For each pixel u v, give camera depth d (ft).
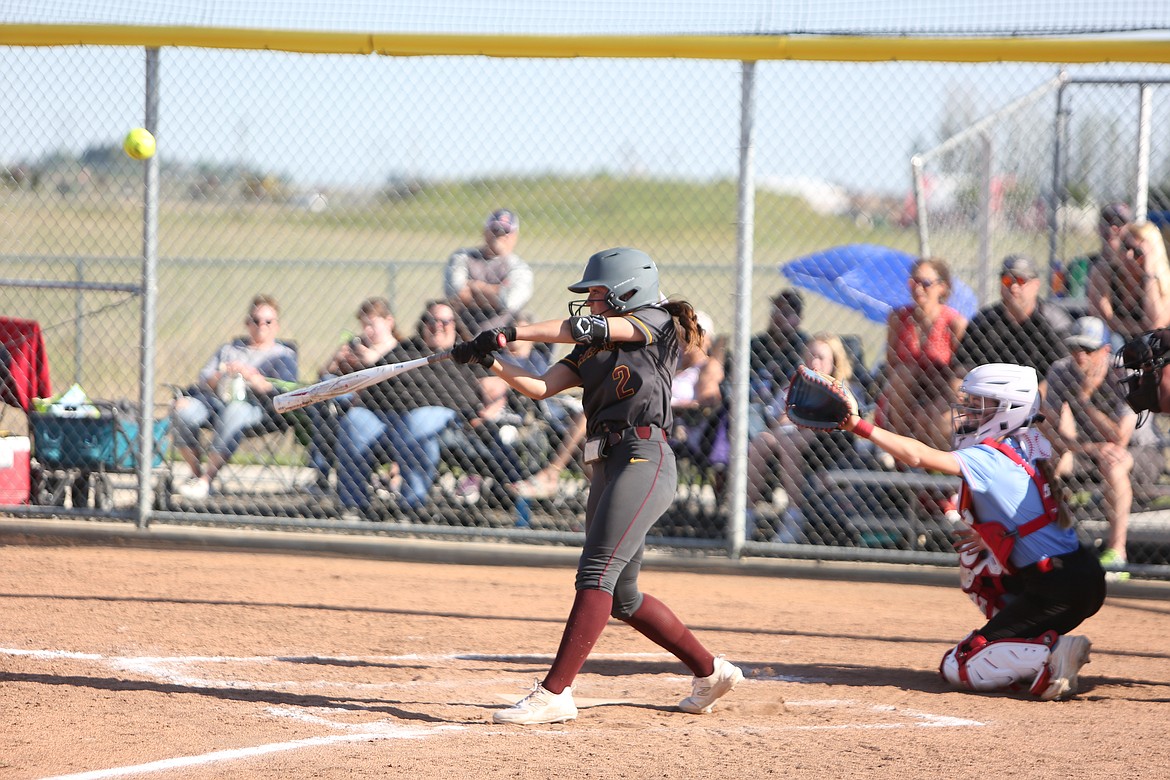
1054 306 68.90
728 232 151.02
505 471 71.67
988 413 43.86
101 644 48.14
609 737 36.50
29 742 34.83
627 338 37.52
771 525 70.38
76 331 84.12
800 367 40.42
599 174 71.67
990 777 32.55
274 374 76.69
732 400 65.87
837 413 39.86
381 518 72.84
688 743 35.91
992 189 85.40
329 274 166.50
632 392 37.88
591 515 39.24
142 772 32.14
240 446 81.35
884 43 62.44
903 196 101.60
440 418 71.10
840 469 69.05
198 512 73.72
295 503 76.74
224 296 144.15
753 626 55.16
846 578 66.23
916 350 67.62
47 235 109.70
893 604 60.59
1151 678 46.44
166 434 74.43
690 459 70.28
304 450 84.94
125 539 70.79
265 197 78.48
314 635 51.08
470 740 35.91
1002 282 65.98
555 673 38.06
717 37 63.62
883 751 35.09
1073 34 60.54
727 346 71.97
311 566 66.69
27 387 72.69
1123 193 79.61
